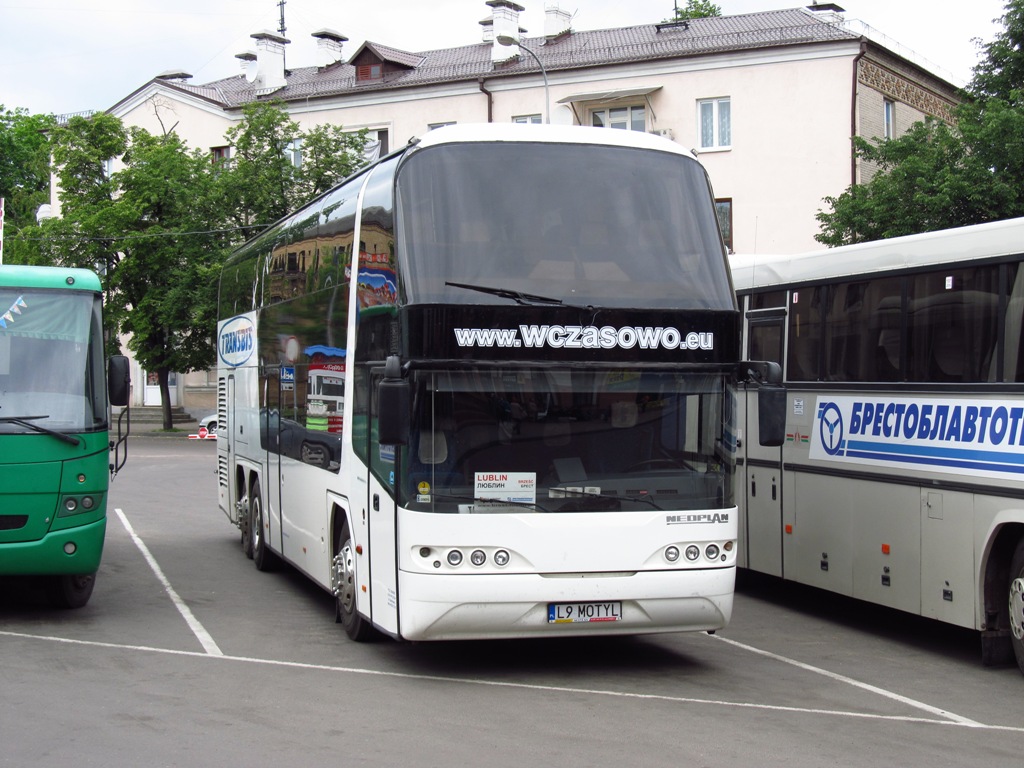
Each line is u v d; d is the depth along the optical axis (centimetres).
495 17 4597
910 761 644
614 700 784
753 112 3709
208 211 4156
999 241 879
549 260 830
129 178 4159
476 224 826
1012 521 849
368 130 4191
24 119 6856
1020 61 2641
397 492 813
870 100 3688
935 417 939
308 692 800
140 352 4241
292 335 1227
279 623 1076
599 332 828
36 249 4216
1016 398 853
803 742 679
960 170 2464
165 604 1182
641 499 831
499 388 815
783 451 1159
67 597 1128
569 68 4009
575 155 862
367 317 913
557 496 816
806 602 1248
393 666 891
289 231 1271
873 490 1014
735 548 855
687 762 632
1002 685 855
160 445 3794
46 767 617
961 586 905
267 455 1361
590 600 817
